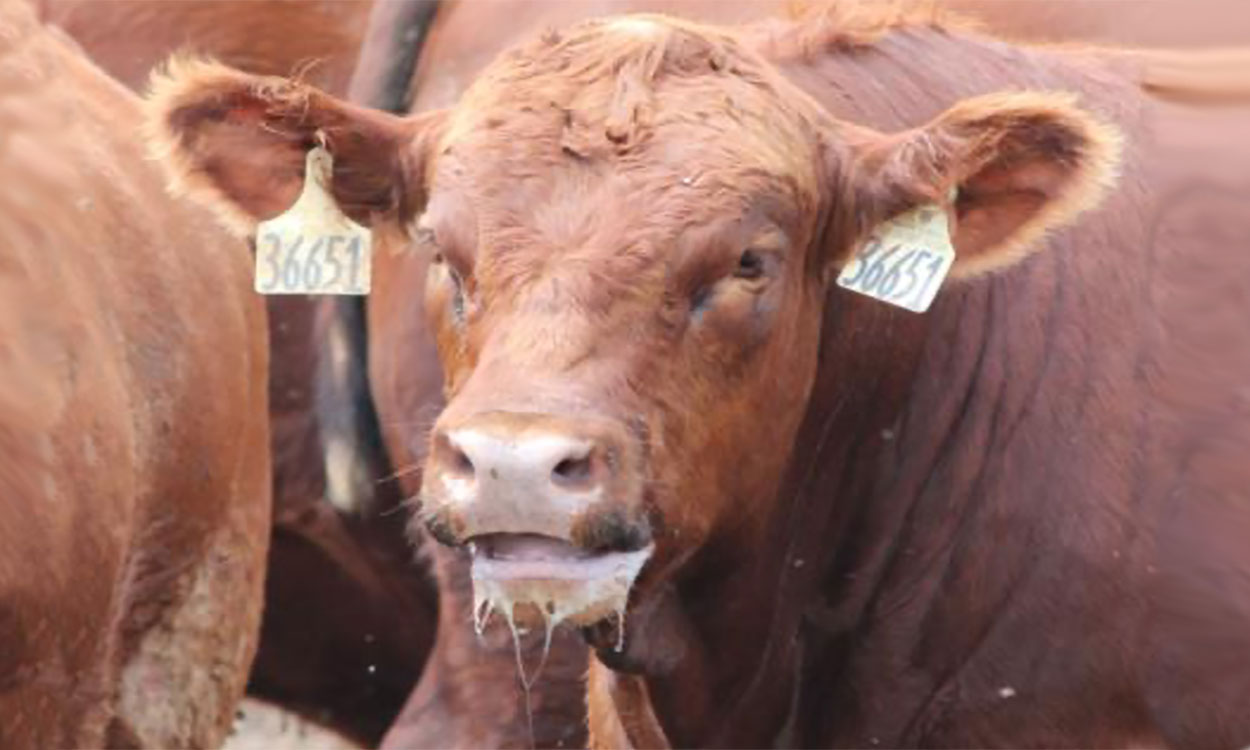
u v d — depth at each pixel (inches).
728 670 645.9
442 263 589.3
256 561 722.8
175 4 890.7
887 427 658.2
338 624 842.2
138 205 671.1
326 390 791.7
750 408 584.7
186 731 692.1
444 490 538.6
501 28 784.3
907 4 697.0
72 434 612.1
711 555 611.2
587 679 689.0
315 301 826.2
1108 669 670.5
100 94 687.7
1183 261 685.9
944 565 665.6
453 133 591.2
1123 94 702.5
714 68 594.2
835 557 665.0
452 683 720.3
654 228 567.8
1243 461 677.9
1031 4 762.8
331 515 824.3
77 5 898.1
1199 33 749.3
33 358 602.9
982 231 610.5
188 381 677.9
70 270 626.5
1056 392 669.9
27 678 606.5
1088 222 679.1
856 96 665.0
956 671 667.4
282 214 627.2
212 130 622.2
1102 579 668.1
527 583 539.8
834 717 675.4
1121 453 672.4
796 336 596.7
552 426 534.9
